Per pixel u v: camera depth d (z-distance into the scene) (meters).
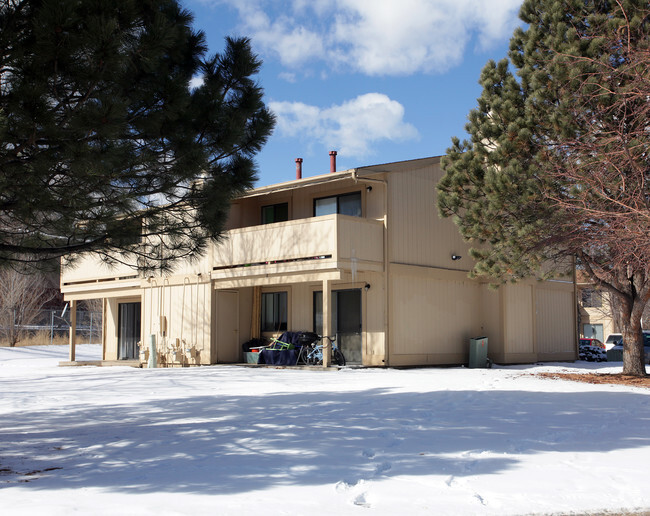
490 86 17.45
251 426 8.88
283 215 22.05
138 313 24.92
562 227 12.57
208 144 8.60
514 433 8.20
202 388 13.70
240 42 9.05
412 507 5.13
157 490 5.68
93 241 8.88
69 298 25.48
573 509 5.13
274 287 22.00
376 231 18.95
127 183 8.38
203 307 21.11
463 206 17.72
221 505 5.18
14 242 9.20
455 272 21.16
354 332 19.78
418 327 19.78
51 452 7.50
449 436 8.00
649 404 10.77
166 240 9.84
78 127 6.79
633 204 9.45
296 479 6.00
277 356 19.95
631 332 16.78
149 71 7.56
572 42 15.02
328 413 9.89
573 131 13.45
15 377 17.64
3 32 6.73
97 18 6.65
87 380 16.05
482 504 5.22
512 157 16.17
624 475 6.15
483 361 20.44
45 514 4.96
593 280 17.03
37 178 7.28
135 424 9.35
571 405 10.59
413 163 20.12
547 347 23.73
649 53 9.54
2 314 34.22
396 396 11.66
